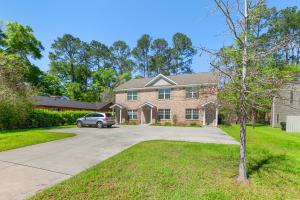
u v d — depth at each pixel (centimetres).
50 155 984
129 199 520
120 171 728
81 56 6412
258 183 642
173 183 623
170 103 3291
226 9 636
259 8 638
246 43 633
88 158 933
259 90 613
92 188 584
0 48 3478
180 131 2181
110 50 7194
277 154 1005
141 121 3503
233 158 917
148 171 725
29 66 3769
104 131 2125
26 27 3712
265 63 648
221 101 680
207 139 1538
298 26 2912
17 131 1962
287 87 624
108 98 5625
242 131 669
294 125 2281
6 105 1920
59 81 5575
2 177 675
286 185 632
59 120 2947
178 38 6962
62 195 538
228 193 566
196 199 523
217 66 651
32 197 524
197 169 755
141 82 3725
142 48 7219
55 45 6062
